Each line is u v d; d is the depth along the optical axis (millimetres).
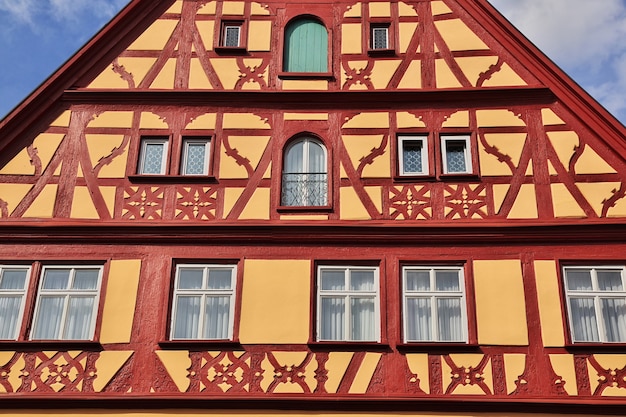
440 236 15297
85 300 15016
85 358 14359
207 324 14781
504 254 15109
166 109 16672
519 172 15812
